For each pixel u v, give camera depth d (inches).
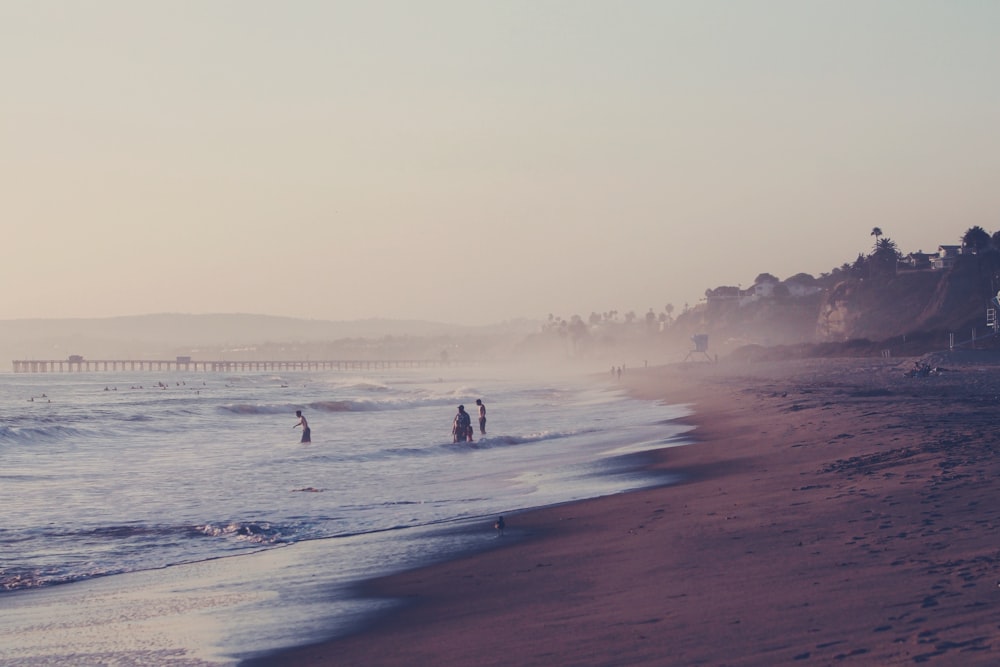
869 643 271.6
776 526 508.1
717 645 293.0
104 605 462.0
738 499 645.9
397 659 327.6
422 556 553.0
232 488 962.7
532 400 3154.5
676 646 298.2
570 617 361.1
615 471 964.0
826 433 1096.8
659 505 671.1
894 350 5551.2
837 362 5022.1
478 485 931.3
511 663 303.0
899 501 540.4
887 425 1102.4
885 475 668.1
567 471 998.4
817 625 299.4
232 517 764.0
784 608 327.9
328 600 447.8
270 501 858.8
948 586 327.3
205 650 366.6
